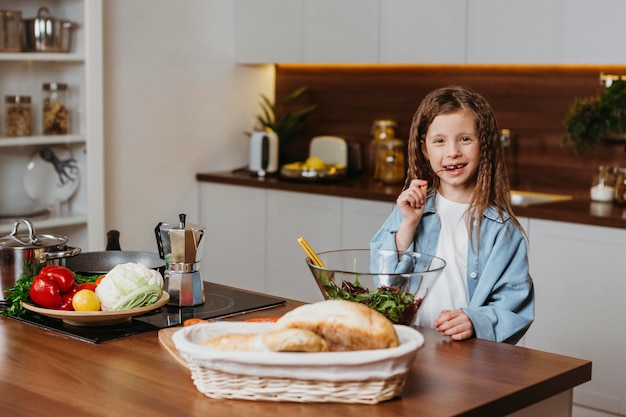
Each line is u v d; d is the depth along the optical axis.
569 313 3.46
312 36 4.51
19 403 1.45
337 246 4.18
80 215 4.04
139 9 4.39
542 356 1.74
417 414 1.39
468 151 2.13
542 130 4.12
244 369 1.41
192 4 4.64
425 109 2.19
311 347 1.40
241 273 4.64
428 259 1.91
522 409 1.59
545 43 3.71
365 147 4.77
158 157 4.56
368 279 1.75
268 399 1.44
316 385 1.41
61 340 1.83
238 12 4.83
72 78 3.95
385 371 1.40
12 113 3.75
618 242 3.30
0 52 3.69
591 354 3.43
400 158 4.34
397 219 2.22
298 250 4.36
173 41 4.57
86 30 3.96
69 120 3.95
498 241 2.11
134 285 1.95
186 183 4.72
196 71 4.70
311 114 4.99
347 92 4.81
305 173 4.36
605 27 3.53
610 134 3.85
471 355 1.74
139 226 4.51
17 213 3.81
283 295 4.45
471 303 2.10
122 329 1.90
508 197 2.20
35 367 1.64
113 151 4.35
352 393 1.42
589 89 3.95
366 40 4.30
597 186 3.78
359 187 4.20
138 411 1.40
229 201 4.64
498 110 4.26
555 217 3.46
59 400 1.46
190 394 1.48
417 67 4.52
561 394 1.69
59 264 2.19
